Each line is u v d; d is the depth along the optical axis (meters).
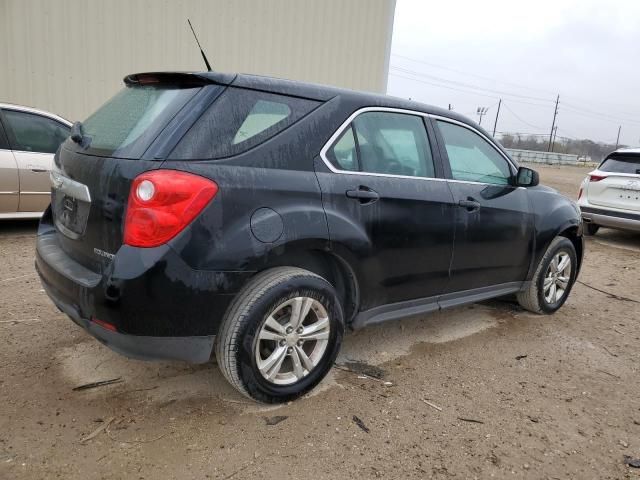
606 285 6.12
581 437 2.86
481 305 4.97
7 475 2.26
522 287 4.46
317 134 2.92
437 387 3.29
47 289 2.90
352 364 3.53
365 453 2.58
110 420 2.70
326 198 2.88
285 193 2.71
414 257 3.38
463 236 3.67
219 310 2.55
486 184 3.95
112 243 2.48
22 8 8.13
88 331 2.58
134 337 2.44
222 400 2.94
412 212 3.31
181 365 3.31
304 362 2.94
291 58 10.91
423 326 4.33
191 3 9.50
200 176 2.46
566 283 4.86
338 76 11.76
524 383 3.44
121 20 8.95
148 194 2.37
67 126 6.53
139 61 9.27
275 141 2.74
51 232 3.25
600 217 8.73
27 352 3.35
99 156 2.66
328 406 2.96
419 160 3.50
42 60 8.44
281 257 2.75
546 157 59.97
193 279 2.44
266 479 2.35
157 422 2.71
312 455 2.53
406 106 3.48
